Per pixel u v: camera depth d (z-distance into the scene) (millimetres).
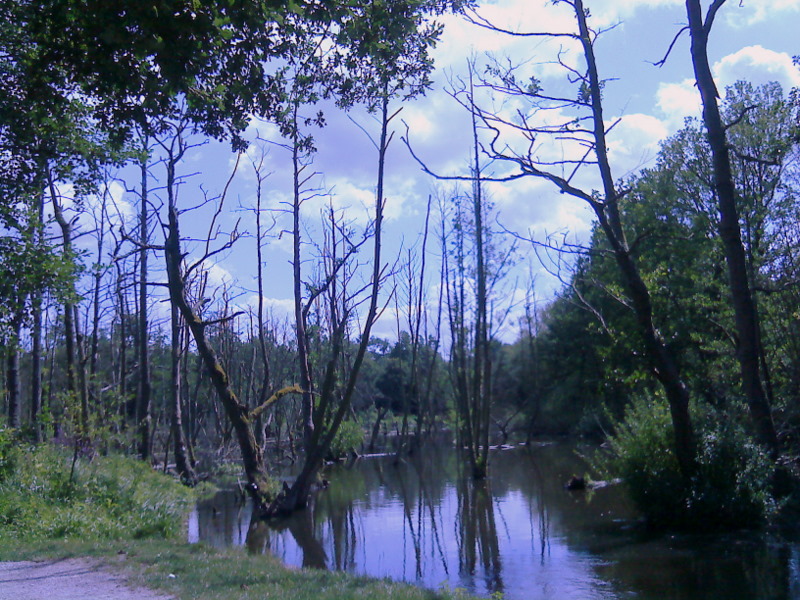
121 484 19266
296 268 30016
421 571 15109
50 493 16672
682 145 26656
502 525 20141
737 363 22922
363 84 13422
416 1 11172
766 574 12477
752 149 24766
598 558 14641
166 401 49812
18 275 16734
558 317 46094
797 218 23875
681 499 15992
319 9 10133
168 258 24234
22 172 16359
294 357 48000
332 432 25281
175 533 18188
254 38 10305
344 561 16562
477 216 38938
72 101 14375
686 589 12070
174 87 9352
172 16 8547
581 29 14797
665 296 26156
